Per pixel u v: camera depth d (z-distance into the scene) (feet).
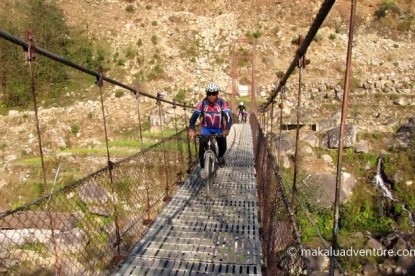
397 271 37.14
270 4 143.54
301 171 52.01
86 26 132.46
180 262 11.82
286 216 8.38
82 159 65.16
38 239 15.78
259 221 15.55
